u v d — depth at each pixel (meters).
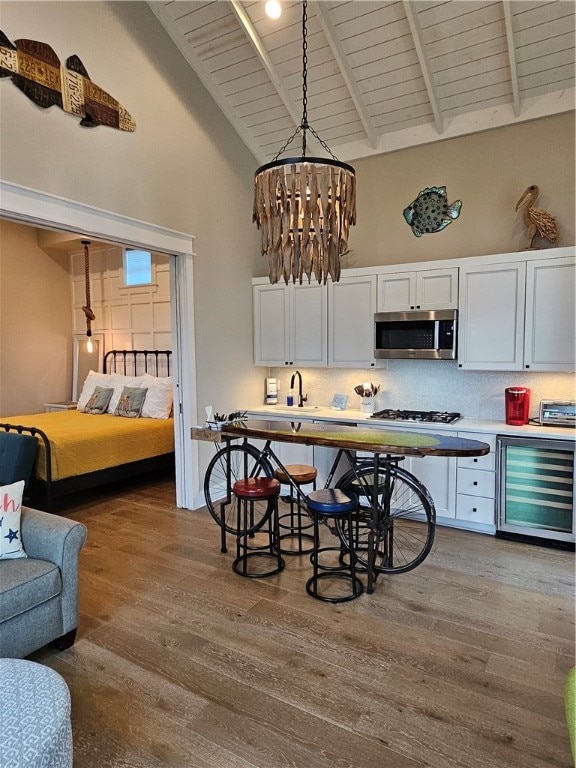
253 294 5.25
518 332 3.89
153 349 6.52
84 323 7.19
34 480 4.28
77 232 3.53
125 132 3.80
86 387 6.41
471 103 4.22
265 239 2.92
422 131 4.52
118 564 3.41
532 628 2.62
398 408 4.84
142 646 2.48
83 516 4.39
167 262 6.28
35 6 3.17
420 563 3.25
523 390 3.89
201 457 4.67
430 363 4.64
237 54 4.27
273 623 2.68
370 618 2.72
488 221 4.36
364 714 2.02
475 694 2.13
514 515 3.77
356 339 4.64
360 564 3.35
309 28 3.91
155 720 1.99
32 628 2.25
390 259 4.84
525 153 4.16
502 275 3.93
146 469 5.27
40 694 1.50
